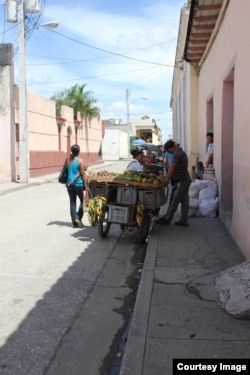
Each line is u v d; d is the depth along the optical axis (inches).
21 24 815.1
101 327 185.8
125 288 233.8
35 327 184.4
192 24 402.6
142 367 142.3
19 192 706.2
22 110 832.9
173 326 172.2
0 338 174.1
